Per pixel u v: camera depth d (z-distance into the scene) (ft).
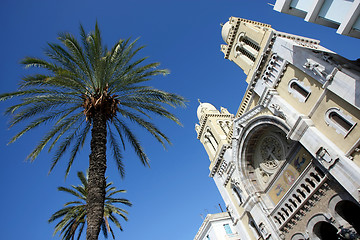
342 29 37.47
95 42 60.49
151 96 65.62
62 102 60.34
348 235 62.44
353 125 60.64
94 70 61.52
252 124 98.63
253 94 101.40
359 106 58.18
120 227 111.65
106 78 61.00
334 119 66.74
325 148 65.92
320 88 70.54
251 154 105.19
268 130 96.12
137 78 64.08
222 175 122.72
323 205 70.74
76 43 58.23
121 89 65.21
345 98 61.62
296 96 78.43
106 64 60.54
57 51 57.93
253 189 98.89
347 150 61.87
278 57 87.35
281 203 85.81
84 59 59.77
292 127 75.51
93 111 59.16
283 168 88.02
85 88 59.41
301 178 78.02
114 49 67.72
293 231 80.64
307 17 41.93
